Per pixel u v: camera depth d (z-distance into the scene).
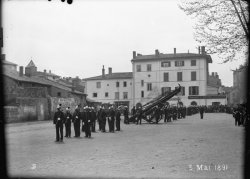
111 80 79.88
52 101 46.59
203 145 14.66
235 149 13.06
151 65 74.50
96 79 81.19
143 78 75.00
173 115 41.06
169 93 35.28
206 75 71.88
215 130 23.36
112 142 16.59
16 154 12.33
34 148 14.20
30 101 40.84
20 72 51.12
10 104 36.81
